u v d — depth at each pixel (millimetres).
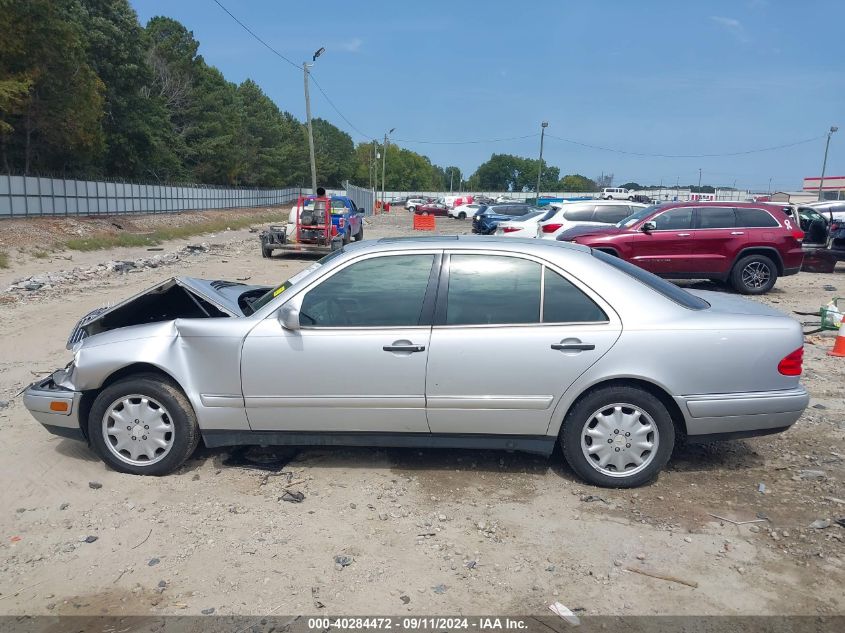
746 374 4262
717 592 3322
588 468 4387
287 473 4668
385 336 4336
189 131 64500
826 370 7582
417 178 153375
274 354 4387
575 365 4242
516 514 4094
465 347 4285
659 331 4246
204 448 5113
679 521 4012
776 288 14594
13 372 7227
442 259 4465
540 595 3297
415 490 4418
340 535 3852
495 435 4426
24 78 29219
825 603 3238
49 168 37594
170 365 4461
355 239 27047
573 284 4355
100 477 4586
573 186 149375
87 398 4688
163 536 3846
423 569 3518
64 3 39875
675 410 4383
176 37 65375
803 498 4309
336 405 4398
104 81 45156
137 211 40406
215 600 3258
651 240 13211
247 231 38781
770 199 56000
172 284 4953
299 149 101375
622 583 3395
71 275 15492
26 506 4199
